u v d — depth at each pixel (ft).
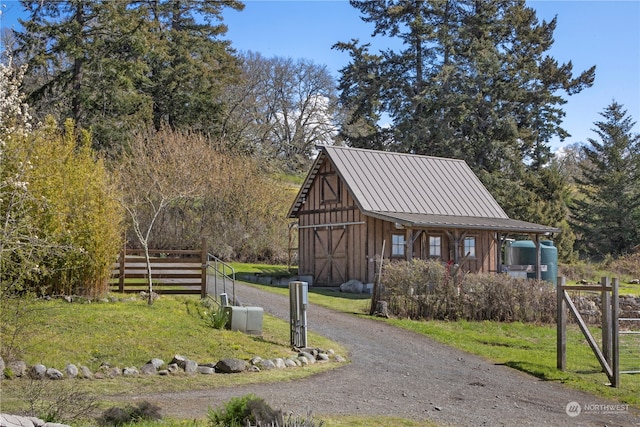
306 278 105.60
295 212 110.11
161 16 162.30
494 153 159.84
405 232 96.73
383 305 68.85
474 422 34.01
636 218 183.21
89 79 126.31
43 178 55.67
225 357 45.32
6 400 32.22
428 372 46.88
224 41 166.20
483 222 98.22
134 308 55.01
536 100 167.22
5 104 48.24
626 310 81.41
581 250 188.34
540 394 41.93
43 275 52.90
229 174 121.29
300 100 203.41
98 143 123.34
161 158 113.09
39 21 119.96
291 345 50.85
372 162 104.99
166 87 147.23
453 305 68.90
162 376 40.68
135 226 60.59
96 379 39.17
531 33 176.86
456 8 172.65
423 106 163.53
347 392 39.24
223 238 116.98
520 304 70.49
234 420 27.32
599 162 196.03
